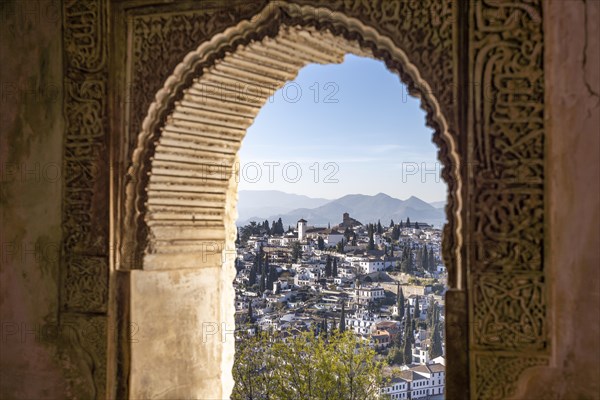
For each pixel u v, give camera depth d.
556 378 3.14
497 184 3.23
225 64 3.81
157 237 3.96
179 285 4.12
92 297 4.02
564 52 3.15
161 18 3.88
